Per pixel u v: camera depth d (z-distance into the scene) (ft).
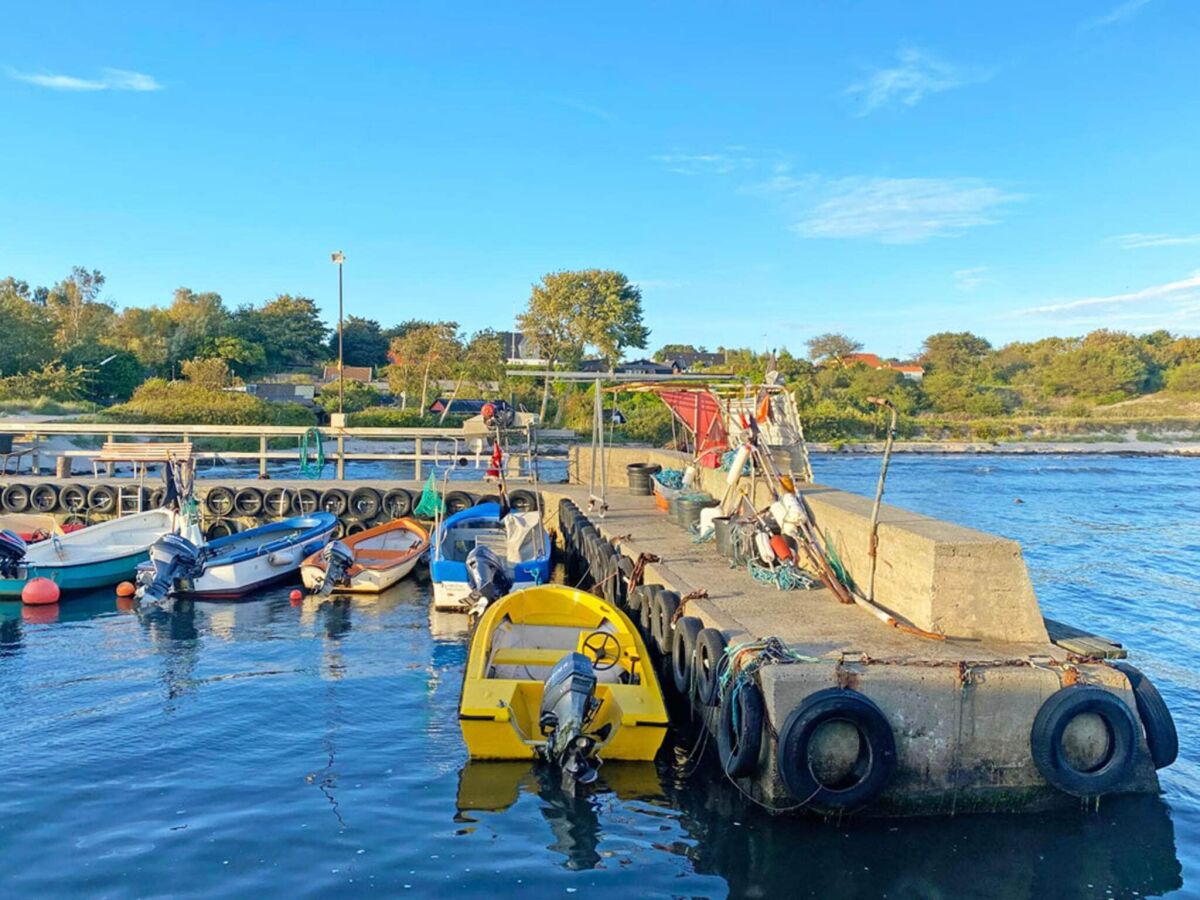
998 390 305.94
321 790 30.71
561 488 81.82
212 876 25.05
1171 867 25.59
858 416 232.94
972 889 24.56
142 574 56.44
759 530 43.73
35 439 90.02
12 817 28.48
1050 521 103.71
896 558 35.22
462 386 215.31
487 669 35.63
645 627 43.60
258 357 297.53
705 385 59.16
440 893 24.29
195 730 36.14
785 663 28.81
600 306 235.20
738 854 26.25
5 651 47.39
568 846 26.91
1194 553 82.17
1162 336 365.61
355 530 77.15
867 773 27.22
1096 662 29.55
